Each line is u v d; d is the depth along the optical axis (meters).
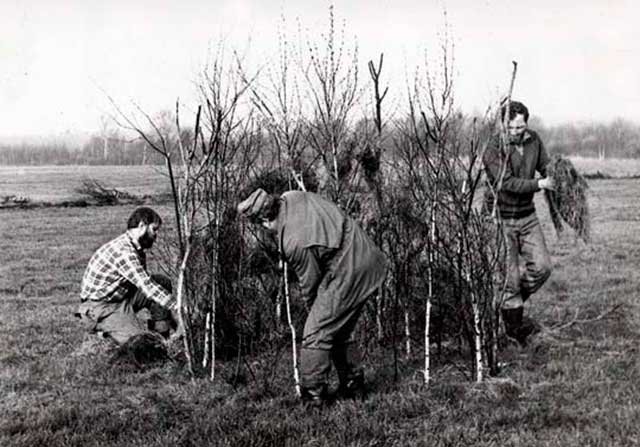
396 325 5.37
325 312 4.48
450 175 5.17
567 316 6.96
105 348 5.89
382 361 5.63
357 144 5.88
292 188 5.88
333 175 5.81
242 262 5.86
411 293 5.82
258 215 4.54
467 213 5.06
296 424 4.30
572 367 5.38
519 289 6.06
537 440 4.11
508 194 5.98
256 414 4.54
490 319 5.20
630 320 6.70
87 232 10.65
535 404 4.68
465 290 5.27
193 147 5.38
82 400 4.82
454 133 5.42
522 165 6.03
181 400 4.84
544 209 12.72
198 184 5.57
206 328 5.48
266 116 5.88
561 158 6.13
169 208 12.02
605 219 10.59
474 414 4.52
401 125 5.83
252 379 5.24
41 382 5.20
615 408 4.56
